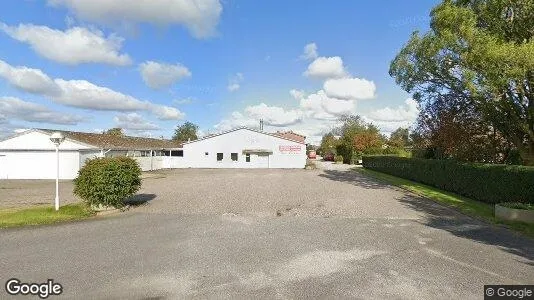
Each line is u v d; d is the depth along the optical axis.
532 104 15.51
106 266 6.79
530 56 12.55
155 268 6.67
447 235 9.45
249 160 47.34
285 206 14.12
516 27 15.48
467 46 15.34
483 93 15.27
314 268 6.69
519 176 13.51
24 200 16.56
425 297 5.38
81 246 8.22
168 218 11.71
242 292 5.55
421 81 19.34
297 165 46.88
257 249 7.95
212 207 13.91
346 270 6.58
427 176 22.89
